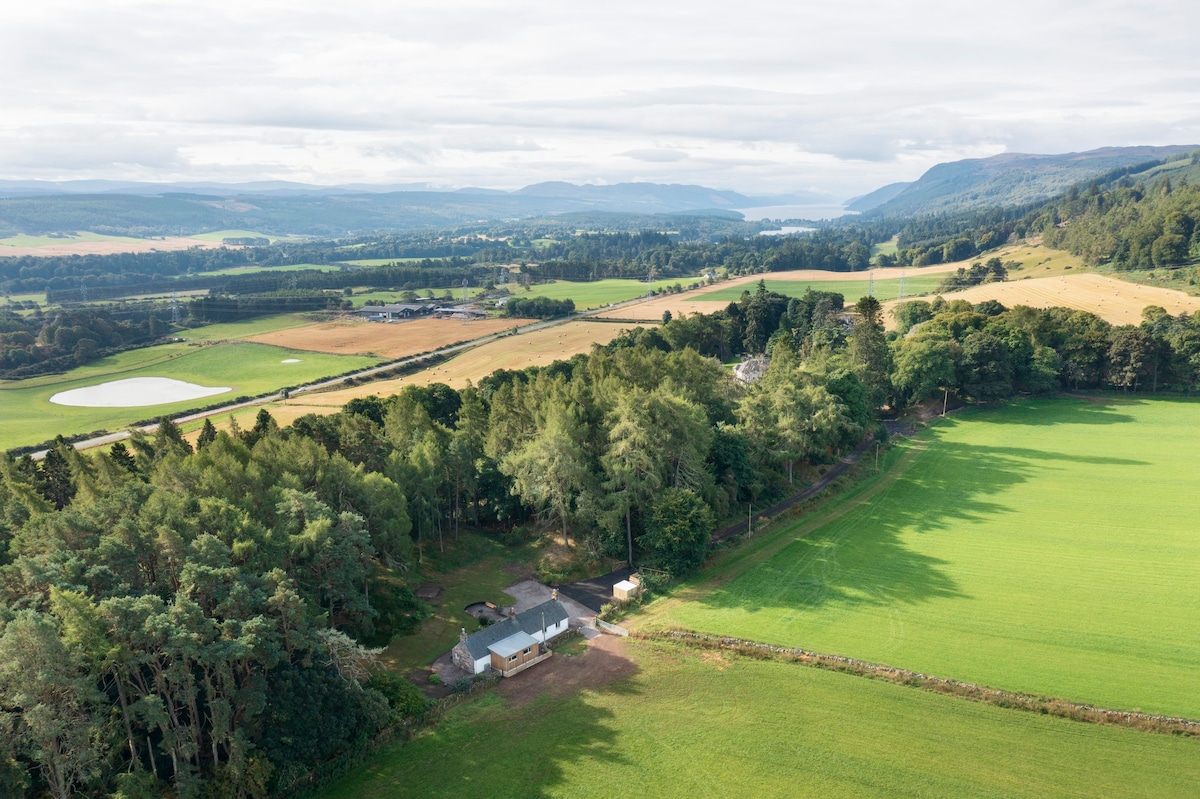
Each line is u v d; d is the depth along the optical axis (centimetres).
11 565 5203
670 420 8969
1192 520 9169
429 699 5959
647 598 7756
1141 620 6900
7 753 4141
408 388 13550
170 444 9462
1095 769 4981
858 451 12312
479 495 9775
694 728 5581
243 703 4897
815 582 7950
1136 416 13812
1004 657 6359
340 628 6656
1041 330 15888
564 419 9088
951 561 8319
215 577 5178
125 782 4419
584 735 5541
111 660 4447
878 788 4897
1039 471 11150
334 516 6694
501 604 7688
